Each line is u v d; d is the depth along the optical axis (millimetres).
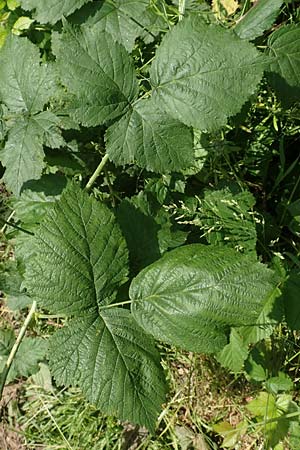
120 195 706
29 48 618
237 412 695
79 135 671
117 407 566
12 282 661
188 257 578
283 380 644
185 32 585
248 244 654
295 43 647
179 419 707
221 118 585
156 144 598
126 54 595
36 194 654
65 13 678
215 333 571
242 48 578
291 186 723
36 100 615
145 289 581
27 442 729
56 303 575
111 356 572
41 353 669
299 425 644
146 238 629
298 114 690
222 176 693
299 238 710
